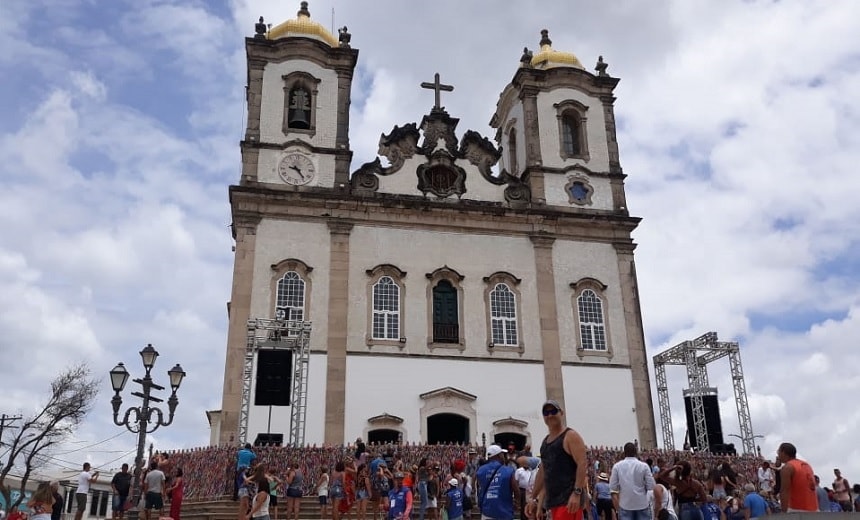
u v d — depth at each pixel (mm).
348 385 32969
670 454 31984
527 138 39906
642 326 37219
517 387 34688
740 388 42906
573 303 36875
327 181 36594
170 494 23438
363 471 22500
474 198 38000
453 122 39781
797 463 12125
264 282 33875
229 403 31453
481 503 11438
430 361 34219
